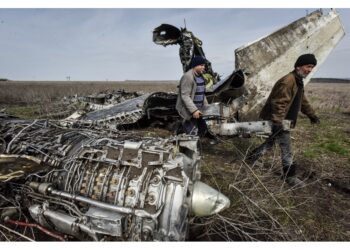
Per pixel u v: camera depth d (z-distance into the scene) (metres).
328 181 4.64
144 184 2.41
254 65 6.36
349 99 18.28
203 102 5.04
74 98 12.38
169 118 7.58
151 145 2.79
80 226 2.41
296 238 3.08
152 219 2.26
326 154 5.94
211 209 2.43
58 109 11.72
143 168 2.52
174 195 2.32
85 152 2.86
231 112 5.88
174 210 2.28
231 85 5.62
